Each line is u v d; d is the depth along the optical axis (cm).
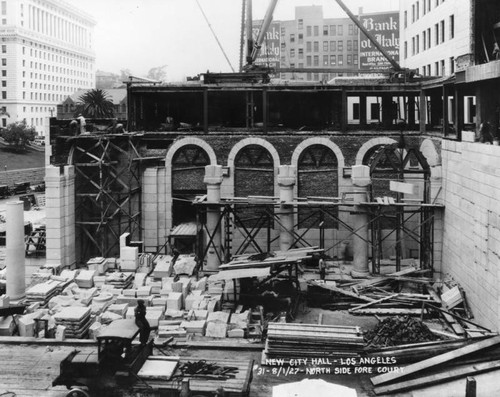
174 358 1730
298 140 3538
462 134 2733
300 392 1354
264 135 3553
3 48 11394
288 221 3109
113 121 3747
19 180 8850
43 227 3662
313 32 12962
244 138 3556
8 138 10338
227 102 4634
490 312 2270
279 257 2686
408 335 2077
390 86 3575
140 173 3591
